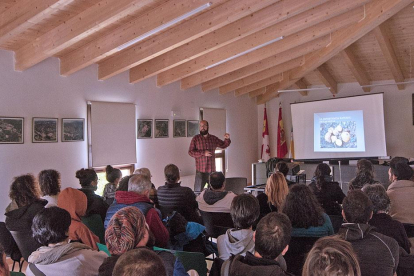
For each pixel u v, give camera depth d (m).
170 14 4.12
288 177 5.59
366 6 5.05
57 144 5.07
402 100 8.44
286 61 7.12
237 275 1.48
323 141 8.80
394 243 1.76
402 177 3.12
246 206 2.05
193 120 7.74
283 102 10.05
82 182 3.39
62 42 4.18
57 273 1.70
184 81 7.33
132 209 1.65
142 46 5.18
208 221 3.19
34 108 4.79
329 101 8.75
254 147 10.13
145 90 6.54
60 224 1.79
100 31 4.59
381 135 8.07
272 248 1.54
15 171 4.55
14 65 4.61
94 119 5.55
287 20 5.14
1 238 3.02
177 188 3.30
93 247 2.56
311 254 1.10
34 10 3.66
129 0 3.65
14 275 1.82
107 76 5.60
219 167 8.71
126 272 1.02
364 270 1.72
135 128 6.30
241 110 9.52
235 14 4.30
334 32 5.98
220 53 5.89
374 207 2.26
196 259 2.25
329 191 3.67
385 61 7.77
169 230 2.75
